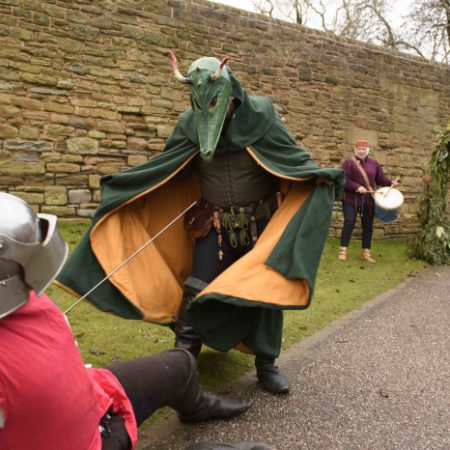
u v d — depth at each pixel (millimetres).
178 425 2617
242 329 2820
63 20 6953
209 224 2949
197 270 2939
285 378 3090
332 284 6121
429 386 3287
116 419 1712
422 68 10445
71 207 7109
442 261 7996
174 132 3090
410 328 4531
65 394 1383
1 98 6617
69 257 2811
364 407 2957
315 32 9164
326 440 2582
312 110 9203
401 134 10258
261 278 2580
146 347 3646
